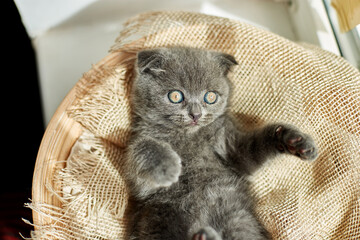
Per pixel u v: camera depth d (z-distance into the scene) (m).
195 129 0.30
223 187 0.30
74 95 0.33
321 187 0.33
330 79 0.33
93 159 0.32
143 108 0.31
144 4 0.45
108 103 0.33
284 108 0.35
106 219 0.31
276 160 0.33
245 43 0.35
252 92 0.36
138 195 0.31
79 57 0.45
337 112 0.33
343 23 0.37
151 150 0.27
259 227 0.30
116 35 0.46
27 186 0.40
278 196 0.34
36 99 0.44
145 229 0.30
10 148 0.40
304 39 0.44
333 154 0.33
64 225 0.30
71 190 0.31
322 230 0.32
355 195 0.32
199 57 0.31
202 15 0.36
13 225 0.39
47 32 0.46
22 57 0.43
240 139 0.32
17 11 0.41
